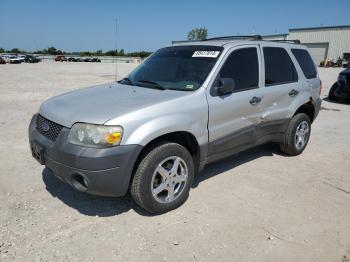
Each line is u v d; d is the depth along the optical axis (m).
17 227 3.19
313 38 54.88
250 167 4.95
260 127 4.62
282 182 4.44
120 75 23.22
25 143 5.70
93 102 3.50
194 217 3.48
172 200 3.57
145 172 3.27
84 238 3.07
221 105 3.89
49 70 28.67
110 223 3.33
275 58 4.90
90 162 2.98
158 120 3.27
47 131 3.41
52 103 3.73
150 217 3.46
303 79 5.38
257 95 4.41
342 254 2.96
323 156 5.57
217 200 3.87
